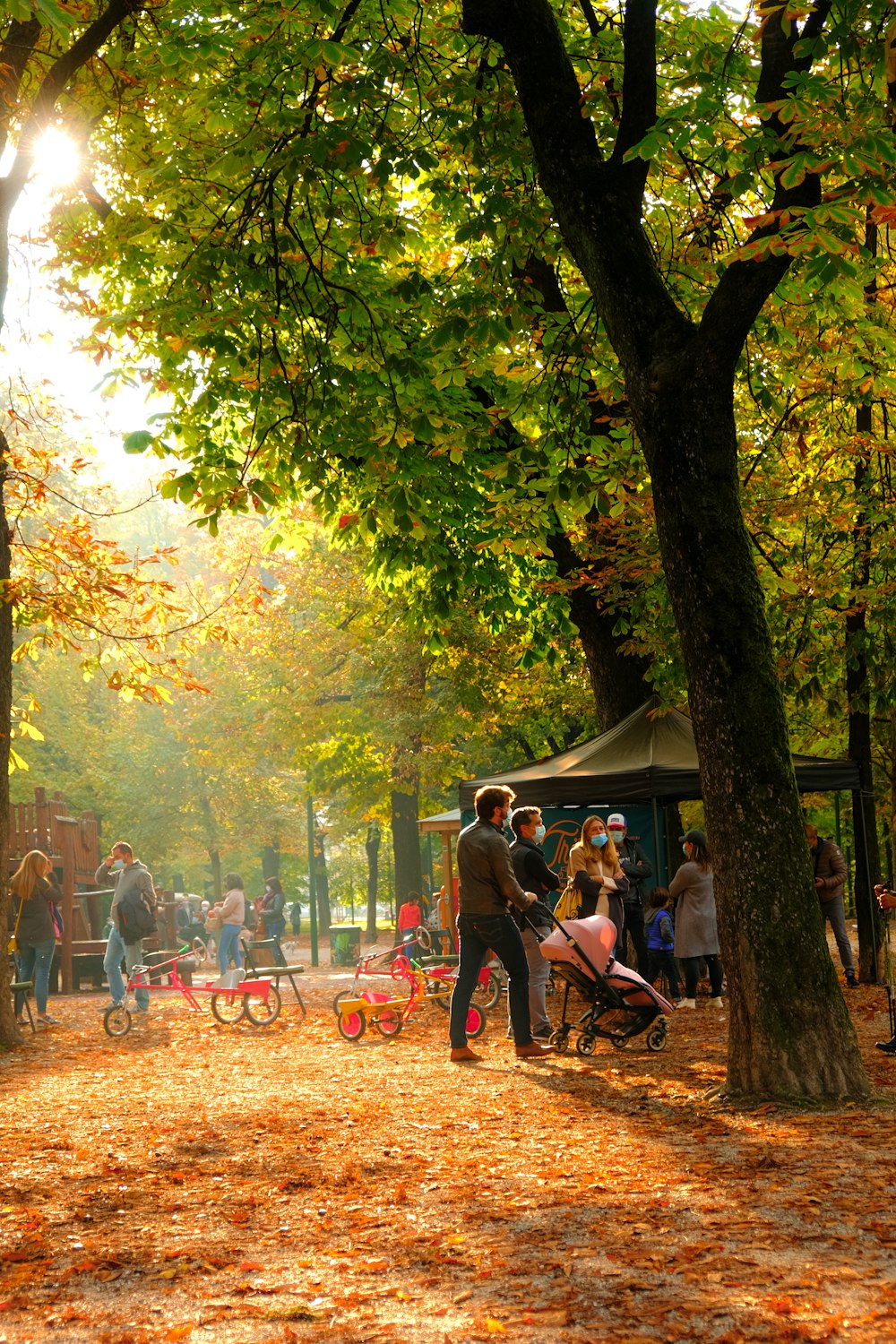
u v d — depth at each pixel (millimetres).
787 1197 5281
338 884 61875
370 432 10969
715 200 11195
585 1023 10789
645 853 17812
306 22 9430
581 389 11875
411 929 25500
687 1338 3738
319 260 10570
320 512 13305
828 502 15391
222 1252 5020
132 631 14734
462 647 25672
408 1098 8680
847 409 15125
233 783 42250
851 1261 4371
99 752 38625
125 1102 9141
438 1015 14562
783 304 11133
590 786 14797
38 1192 6262
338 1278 4566
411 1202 5688
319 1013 15695
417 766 28891
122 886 14969
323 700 31047
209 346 9992
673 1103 7898
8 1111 8898
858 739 17016
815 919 7727
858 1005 13578
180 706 41406
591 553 15586
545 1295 4211
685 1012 13547
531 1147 6789
